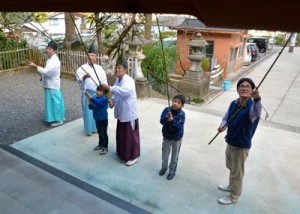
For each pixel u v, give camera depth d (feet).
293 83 42.55
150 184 11.16
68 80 28.71
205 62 38.78
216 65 42.11
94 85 13.96
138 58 23.13
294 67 57.52
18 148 13.87
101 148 13.66
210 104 30.78
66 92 24.45
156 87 28.12
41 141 14.66
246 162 12.96
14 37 25.23
